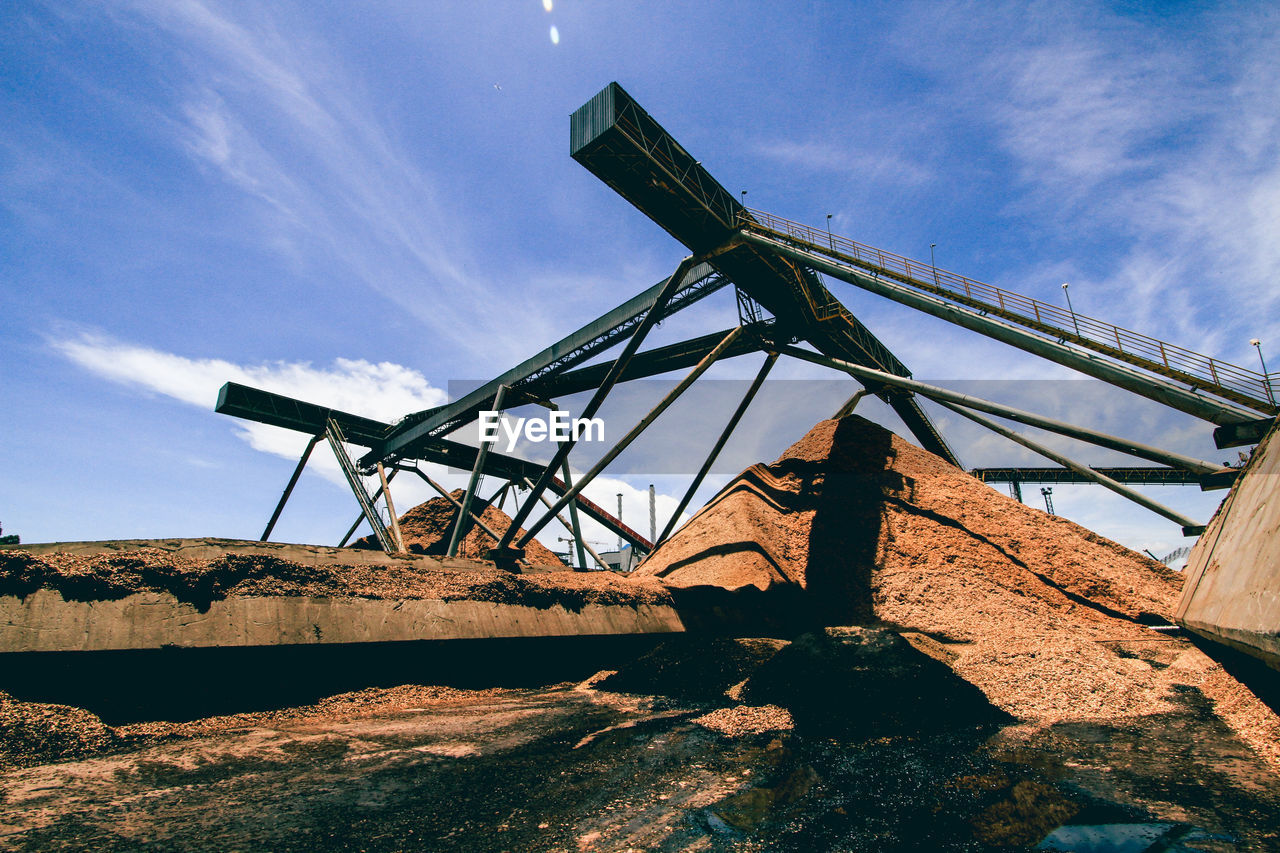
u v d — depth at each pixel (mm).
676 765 9023
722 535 27016
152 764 8977
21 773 8422
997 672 14359
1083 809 6910
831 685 13102
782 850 5965
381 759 9367
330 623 13414
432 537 43812
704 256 23906
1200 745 9391
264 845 6266
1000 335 18109
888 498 28297
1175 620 15781
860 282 20781
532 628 16906
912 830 6391
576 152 20500
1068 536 26219
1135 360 16094
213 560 12883
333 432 36781
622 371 25016
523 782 8273
